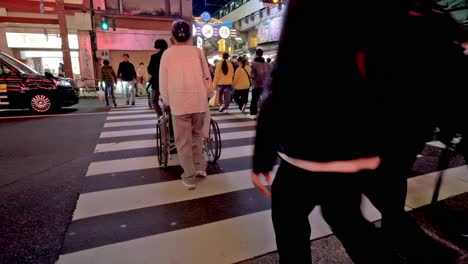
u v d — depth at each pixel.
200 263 2.10
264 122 1.31
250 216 2.79
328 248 2.25
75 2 18.08
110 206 3.00
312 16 1.12
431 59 1.15
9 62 9.57
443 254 1.82
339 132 1.14
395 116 1.15
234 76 9.42
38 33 18.36
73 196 3.25
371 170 1.22
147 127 7.20
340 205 1.24
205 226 2.61
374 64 1.07
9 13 17.66
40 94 9.51
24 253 2.23
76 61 19.69
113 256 2.20
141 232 2.52
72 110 10.34
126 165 4.32
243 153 4.93
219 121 7.88
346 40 1.06
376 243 1.23
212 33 23.62
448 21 1.19
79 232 2.52
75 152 5.03
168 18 20.25
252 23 32.28
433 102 1.25
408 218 1.70
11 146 5.42
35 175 3.91
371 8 1.04
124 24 19.34
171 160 4.52
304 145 1.20
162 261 2.13
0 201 3.12
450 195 3.05
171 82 3.20
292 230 1.34
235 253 2.21
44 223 2.67
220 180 3.71
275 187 1.38
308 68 1.14
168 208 2.95
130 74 11.66
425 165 3.94
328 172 1.18
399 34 1.06
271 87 1.28
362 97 1.11
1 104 9.10
